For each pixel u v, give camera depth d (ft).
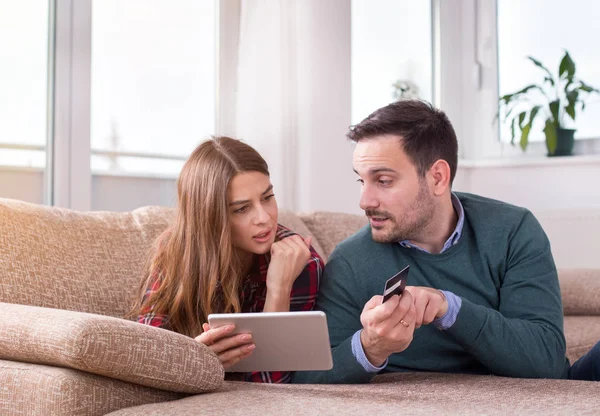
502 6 11.94
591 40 11.18
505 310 4.74
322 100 8.84
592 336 6.71
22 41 7.23
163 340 3.78
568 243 10.54
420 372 4.68
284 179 8.49
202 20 8.77
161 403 3.61
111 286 5.23
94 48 7.81
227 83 8.84
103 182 7.89
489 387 4.07
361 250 4.99
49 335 3.57
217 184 4.96
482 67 12.14
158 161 8.38
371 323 4.10
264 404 3.53
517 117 11.39
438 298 4.25
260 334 4.11
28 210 5.26
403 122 4.69
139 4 8.17
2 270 4.83
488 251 4.83
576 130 11.24
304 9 8.73
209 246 4.96
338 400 3.67
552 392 3.91
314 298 5.18
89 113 7.57
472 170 11.96
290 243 5.10
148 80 8.27
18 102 7.21
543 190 11.33
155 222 5.79
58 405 3.44
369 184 4.73
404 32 11.80
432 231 4.87
